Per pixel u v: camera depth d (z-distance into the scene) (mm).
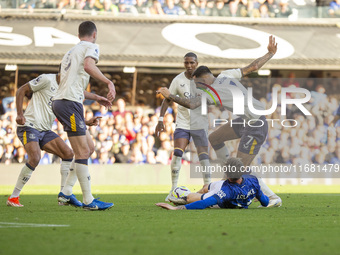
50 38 49406
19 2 51531
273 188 39000
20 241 11078
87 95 19391
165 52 49094
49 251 9891
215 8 53656
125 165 46250
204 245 10578
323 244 10750
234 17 53188
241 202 19109
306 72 53125
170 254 9578
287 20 53438
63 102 17875
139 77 54656
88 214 17109
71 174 20719
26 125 21297
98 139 50781
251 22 52844
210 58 48906
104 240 11219
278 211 18406
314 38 52031
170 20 52438
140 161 51062
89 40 18578
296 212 18078
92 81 53719
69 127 17984
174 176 24922
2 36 48969
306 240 11297
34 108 21516
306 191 35375
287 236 11914
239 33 51656
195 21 52438
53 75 21641
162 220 15156
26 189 36375
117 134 51094
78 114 18000
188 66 26000
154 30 51219
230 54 49500
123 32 50625
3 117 49500
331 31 53031
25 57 47500
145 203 23078
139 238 11516
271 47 22312
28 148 21250
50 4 51812
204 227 13508
